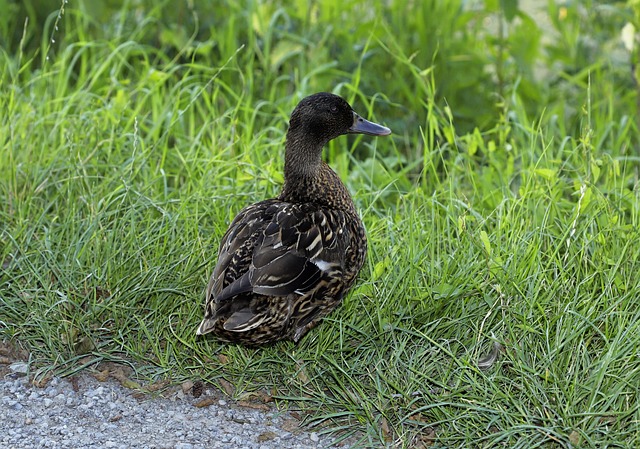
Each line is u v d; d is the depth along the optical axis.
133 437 8.87
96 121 12.81
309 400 9.44
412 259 10.27
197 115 14.45
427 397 9.08
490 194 11.57
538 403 8.82
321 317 9.72
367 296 10.09
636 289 9.75
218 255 9.80
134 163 12.11
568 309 9.59
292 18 15.62
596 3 16.50
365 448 8.80
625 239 10.44
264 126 14.32
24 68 13.49
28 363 9.71
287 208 9.64
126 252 10.78
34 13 16.14
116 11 16.30
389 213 11.46
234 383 9.71
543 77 17.23
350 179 12.59
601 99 15.27
